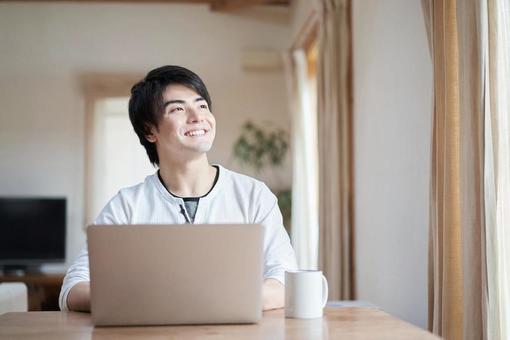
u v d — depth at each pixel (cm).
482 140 167
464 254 172
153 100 157
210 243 114
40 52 543
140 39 547
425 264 229
